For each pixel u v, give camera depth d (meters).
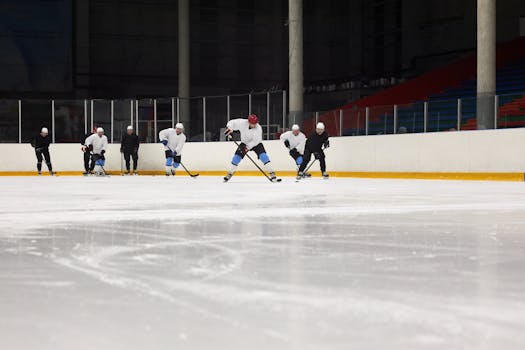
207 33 37.12
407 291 2.86
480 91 20.41
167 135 21.75
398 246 4.41
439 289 2.90
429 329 2.19
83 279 3.14
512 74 27.89
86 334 2.12
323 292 2.83
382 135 19.92
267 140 22.77
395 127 20.81
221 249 4.25
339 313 2.43
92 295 2.76
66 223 5.98
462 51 31.94
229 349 1.95
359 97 35.91
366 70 36.28
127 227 5.62
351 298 2.71
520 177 16.59
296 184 15.34
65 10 34.56
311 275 3.27
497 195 10.53
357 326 2.23
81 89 35.16
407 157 19.25
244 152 16.47
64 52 34.59
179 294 2.78
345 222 6.11
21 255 3.97
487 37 20.30
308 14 37.59
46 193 11.34
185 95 32.69
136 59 36.28
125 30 36.06
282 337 2.08
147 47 36.41
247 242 4.62
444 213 7.15
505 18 30.19
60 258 3.84
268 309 2.50
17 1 33.97
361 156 20.52
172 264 3.62
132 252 4.11
